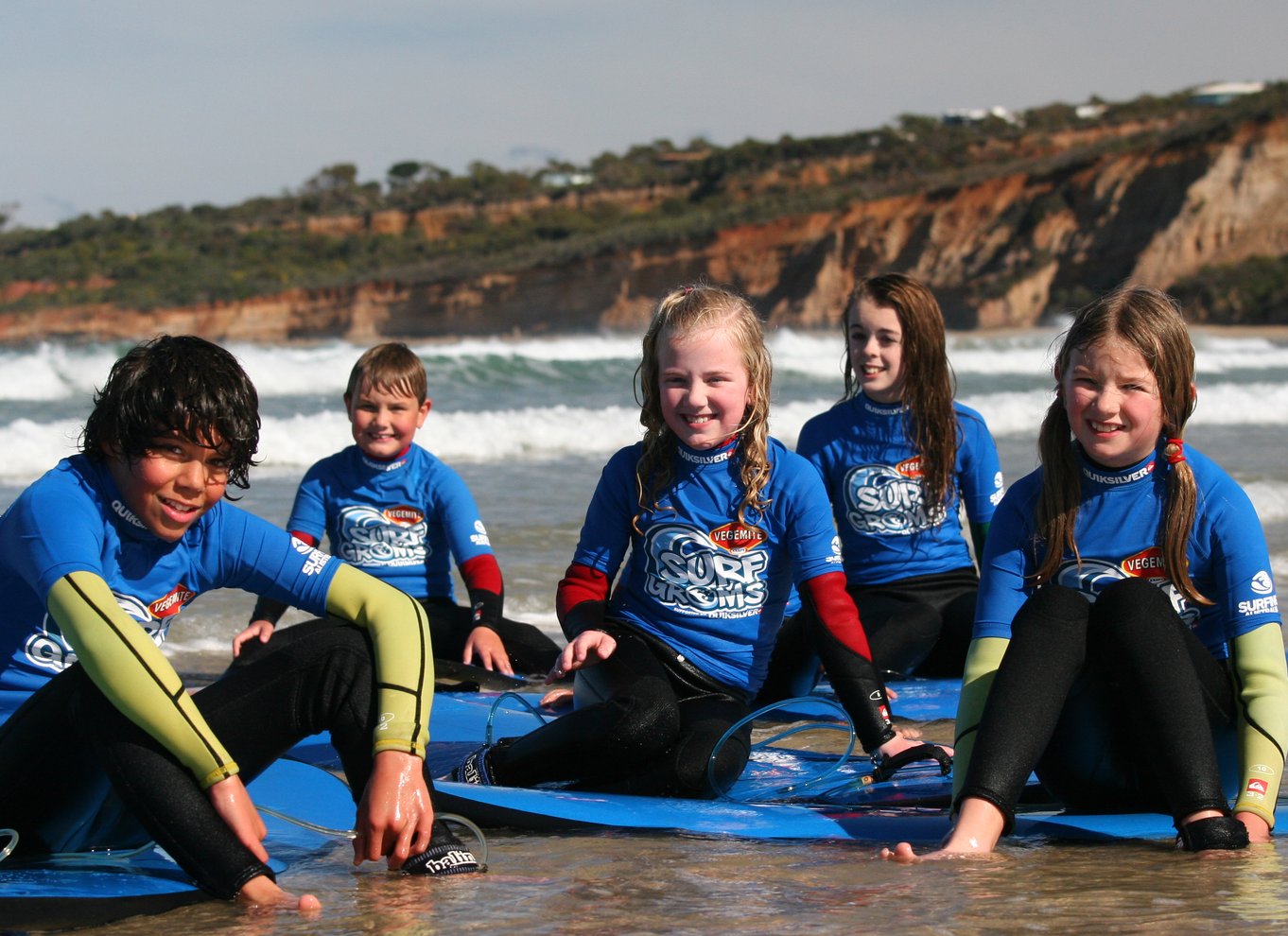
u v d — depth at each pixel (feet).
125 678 7.89
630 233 242.17
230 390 8.48
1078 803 10.29
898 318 17.30
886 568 17.70
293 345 239.91
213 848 7.89
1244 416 54.95
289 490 32.50
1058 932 7.24
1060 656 9.28
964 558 17.98
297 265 293.64
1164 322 9.93
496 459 41.73
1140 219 199.41
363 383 18.47
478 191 349.20
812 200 234.17
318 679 8.54
